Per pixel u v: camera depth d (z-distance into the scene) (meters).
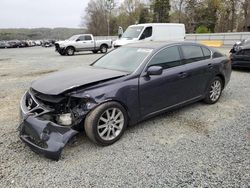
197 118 4.41
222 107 4.99
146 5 60.91
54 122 3.15
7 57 19.36
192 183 2.60
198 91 4.72
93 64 4.55
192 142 3.49
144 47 4.29
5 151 3.27
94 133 3.22
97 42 20.48
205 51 4.94
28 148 3.35
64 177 2.73
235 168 2.85
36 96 3.38
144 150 3.29
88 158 3.10
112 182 2.63
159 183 2.61
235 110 4.80
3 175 2.76
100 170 2.85
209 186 2.55
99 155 3.17
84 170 2.85
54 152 2.88
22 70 10.82
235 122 4.21
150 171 2.82
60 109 3.18
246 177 2.68
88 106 3.16
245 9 39.59
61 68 11.09
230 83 7.05
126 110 3.57
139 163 2.98
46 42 44.22
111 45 21.59
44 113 3.07
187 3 44.75
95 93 3.22
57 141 2.93
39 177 2.73
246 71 8.91
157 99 3.93
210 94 5.05
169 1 49.47
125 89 3.47
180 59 4.34
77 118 3.14
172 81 4.09
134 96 3.59
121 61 4.16
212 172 2.78
